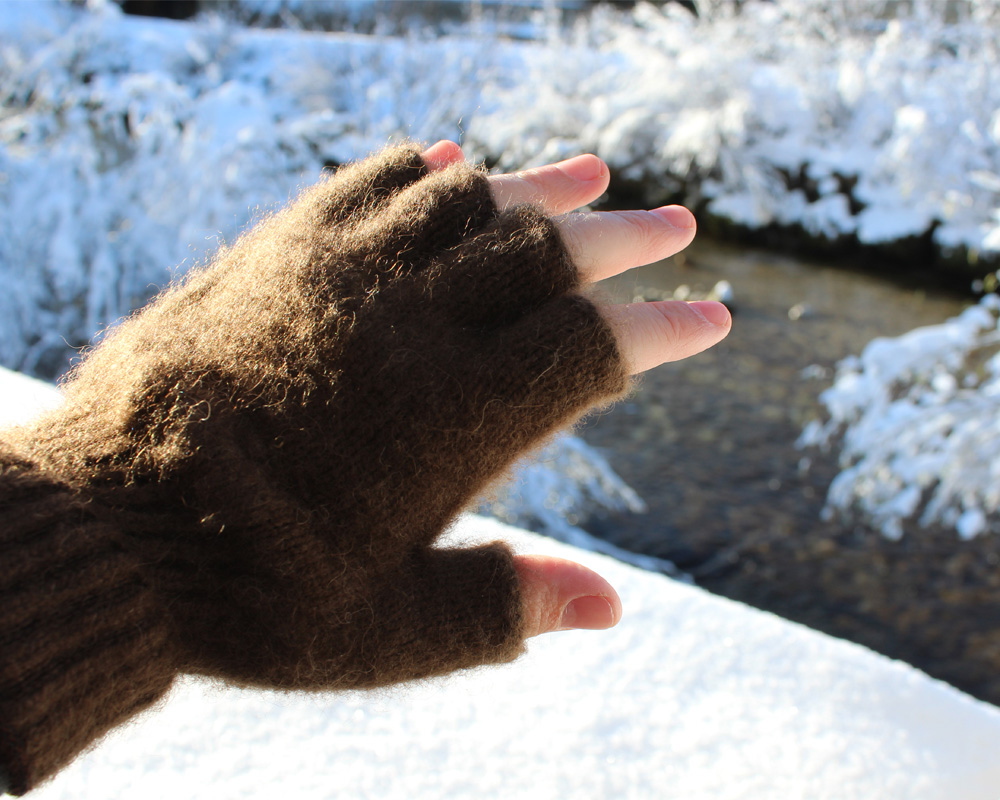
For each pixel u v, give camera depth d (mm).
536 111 3162
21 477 306
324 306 331
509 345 329
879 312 2516
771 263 2965
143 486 316
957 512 1584
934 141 2453
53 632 290
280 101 2744
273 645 316
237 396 325
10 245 1495
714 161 3273
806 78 3223
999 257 2543
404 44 2613
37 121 1661
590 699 441
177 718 420
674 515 1611
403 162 376
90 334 1543
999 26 2459
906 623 1369
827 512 1614
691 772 411
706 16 3457
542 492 1453
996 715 443
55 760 290
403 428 323
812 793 405
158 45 2936
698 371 2146
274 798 392
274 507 312
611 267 361
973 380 1547
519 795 399
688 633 476
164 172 1592
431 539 335
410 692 398
